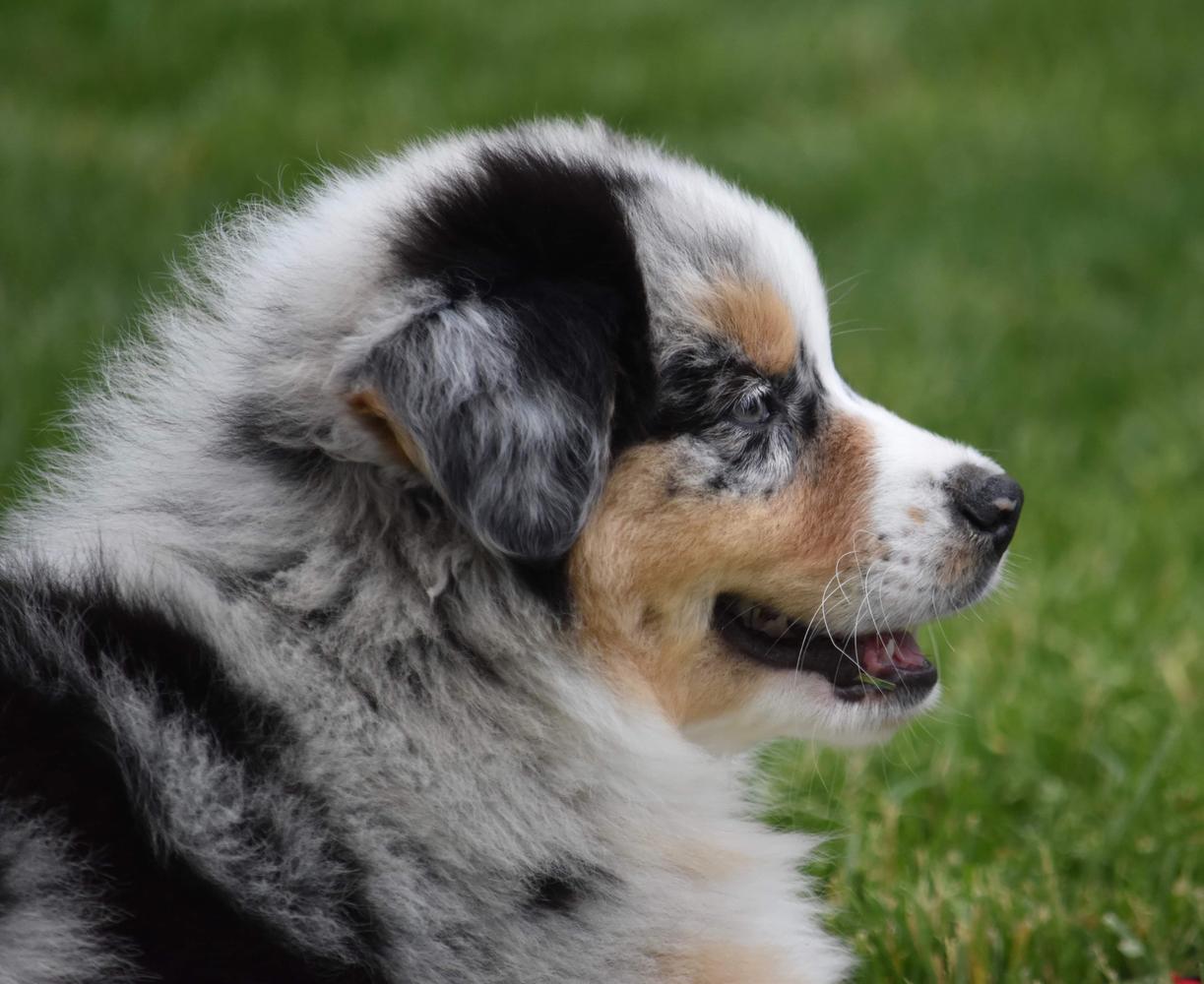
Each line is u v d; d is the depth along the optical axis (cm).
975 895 624
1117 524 1014
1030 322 1352
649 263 515
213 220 667
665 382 507
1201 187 1616
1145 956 592
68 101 1703
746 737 555
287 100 1705
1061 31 2033
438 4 1988
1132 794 714
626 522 501
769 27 2034
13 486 698
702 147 1672
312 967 430
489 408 452
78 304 1197
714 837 537
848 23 2041
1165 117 1795
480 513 449
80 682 436
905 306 1362
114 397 545
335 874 441
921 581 537
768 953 519
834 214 1563
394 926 447
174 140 1586
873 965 593
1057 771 755
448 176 527
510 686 483
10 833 409
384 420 462
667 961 498
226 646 452
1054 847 679
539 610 484
